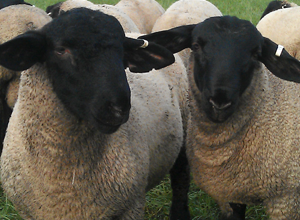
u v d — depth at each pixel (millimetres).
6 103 2365
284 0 3357
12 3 2844
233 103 1796
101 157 1752
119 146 1793
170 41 1985
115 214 1806
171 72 2254
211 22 1896
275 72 1918
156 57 1812
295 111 1987
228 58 1818
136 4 3826
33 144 1741
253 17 5293
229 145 1932
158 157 2059
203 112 1944
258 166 1914
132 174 1810
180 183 2318
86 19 1644
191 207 2398
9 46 1614
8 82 2324
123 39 1690
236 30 1865
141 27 3584
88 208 1761
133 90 1995
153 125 2004
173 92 2205
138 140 1888
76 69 1629
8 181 1813
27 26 2342
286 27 2775
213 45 1851
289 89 2016
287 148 1933
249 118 1914
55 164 1726
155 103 2057
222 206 2070
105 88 1603
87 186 1744
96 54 1623
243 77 1850
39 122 1721
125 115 1627
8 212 2293
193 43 1917
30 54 1654
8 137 1841
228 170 1947
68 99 1667
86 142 1725
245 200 1987
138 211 1865
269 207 1960
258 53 1888
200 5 3076
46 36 1656
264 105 1938
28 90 1737
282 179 1917
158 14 3891
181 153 2268
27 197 1780
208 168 1988
